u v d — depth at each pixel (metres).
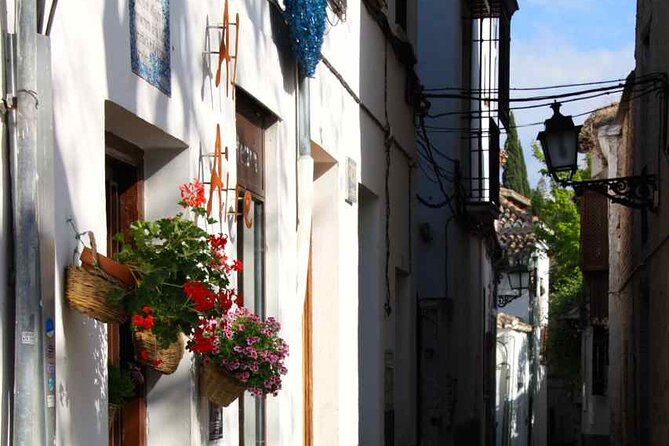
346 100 10.80
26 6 4.38
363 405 12.23
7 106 4.33
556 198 35.53
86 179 5.00
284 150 8.57
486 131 19.48
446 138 18.83
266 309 8.33
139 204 6.32
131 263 5.25
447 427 18.19
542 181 36.66
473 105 20.67
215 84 6.84
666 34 14.31
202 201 5.99
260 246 8.34
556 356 37.84
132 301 5.02
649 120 16.38
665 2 14.47
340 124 10.52
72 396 4.82
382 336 12.57
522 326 34.81
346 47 10.80
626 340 21.67
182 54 6.29
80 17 4.94
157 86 5.88
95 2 5.11
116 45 5.34
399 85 13.97
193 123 6.44
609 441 26.84
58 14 4.72
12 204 4.35
